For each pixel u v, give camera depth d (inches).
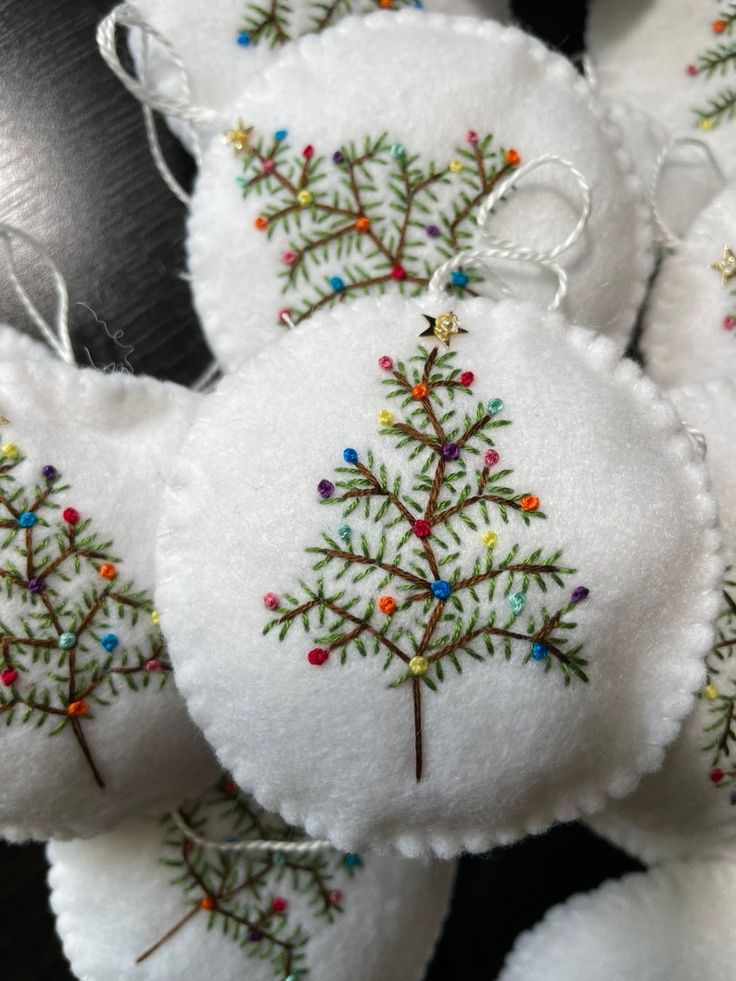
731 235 6.6
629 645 5.0
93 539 5.4
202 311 6.5
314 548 4.7
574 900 6.6
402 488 4.7
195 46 6.8
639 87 7.4
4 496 5.3
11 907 7.1
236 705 4.9
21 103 7.6
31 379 5.6
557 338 5.3
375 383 5.0
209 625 4.9
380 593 4.7
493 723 4.8
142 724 5.5
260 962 6.1
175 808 6.2
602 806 5.4
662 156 6.6
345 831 5.1
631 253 6.6
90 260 7.5
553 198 6.2
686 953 6.1
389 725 4.7
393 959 6.6
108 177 7.6
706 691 5.6
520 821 5.3
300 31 6.7
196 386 7.3
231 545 4.9
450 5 6.9
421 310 5.3
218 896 6.1
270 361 5.2
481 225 5.8
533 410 4.9
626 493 4.9
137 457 5.7
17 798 5.4
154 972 6.0
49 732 5.3
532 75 6.3
